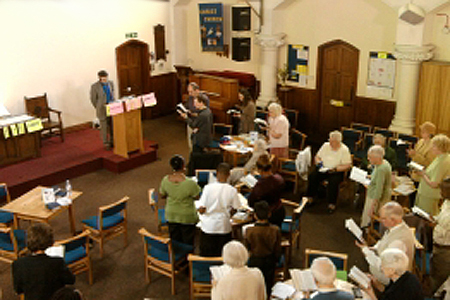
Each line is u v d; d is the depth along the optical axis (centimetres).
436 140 512
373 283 353
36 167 776
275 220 463
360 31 884
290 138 925
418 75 800
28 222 632
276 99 1023
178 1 1109
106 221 561
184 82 1127
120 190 749
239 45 1025
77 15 922
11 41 826
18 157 791
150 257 491
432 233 482
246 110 786
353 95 930
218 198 462
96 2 952
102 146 884
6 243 507
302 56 981
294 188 724
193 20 1137
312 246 582
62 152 848
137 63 1087
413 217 478
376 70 881
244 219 500
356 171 581
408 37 780
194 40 1152
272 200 460
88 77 972
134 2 1033
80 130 975
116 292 493
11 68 834
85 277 518
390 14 834
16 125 765
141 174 814
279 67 1026
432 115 783
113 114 771
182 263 504
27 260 334
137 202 706
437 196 526
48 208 548
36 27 859
